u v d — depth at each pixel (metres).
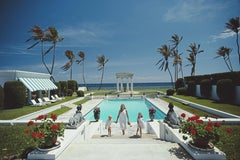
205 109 16.70
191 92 30.95
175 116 7.92
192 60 54.78
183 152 5.49
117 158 5.10
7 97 19.41
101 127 12.35
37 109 18.67
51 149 5.26
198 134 5.20
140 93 42.75
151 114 12.70
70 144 6.42
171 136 7.31
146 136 9.97
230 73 20.89
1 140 7.34
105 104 28.95
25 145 6.66
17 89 19.67
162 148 5.86
